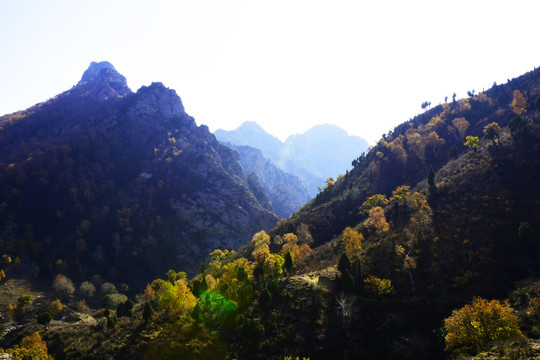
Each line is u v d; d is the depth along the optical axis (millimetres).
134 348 44656
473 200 62688
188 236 155750
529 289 38938
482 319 31891
